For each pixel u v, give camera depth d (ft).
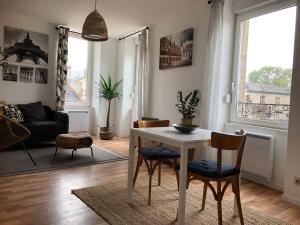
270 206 8.41
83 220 6.94
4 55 16.19
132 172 8.14
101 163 12.64
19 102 17.08
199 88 13.26
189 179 6.99
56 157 13.38
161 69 15.96
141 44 17.40
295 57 8.75
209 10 12.72
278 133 10.03
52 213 7.24
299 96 8.62
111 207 7.79
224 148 6.15
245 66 11.80
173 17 15.10
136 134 7.98
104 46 20.70
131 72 20.92
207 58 12.17
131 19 16.01
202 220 7.23
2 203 7.74
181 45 14.37
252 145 10.61
